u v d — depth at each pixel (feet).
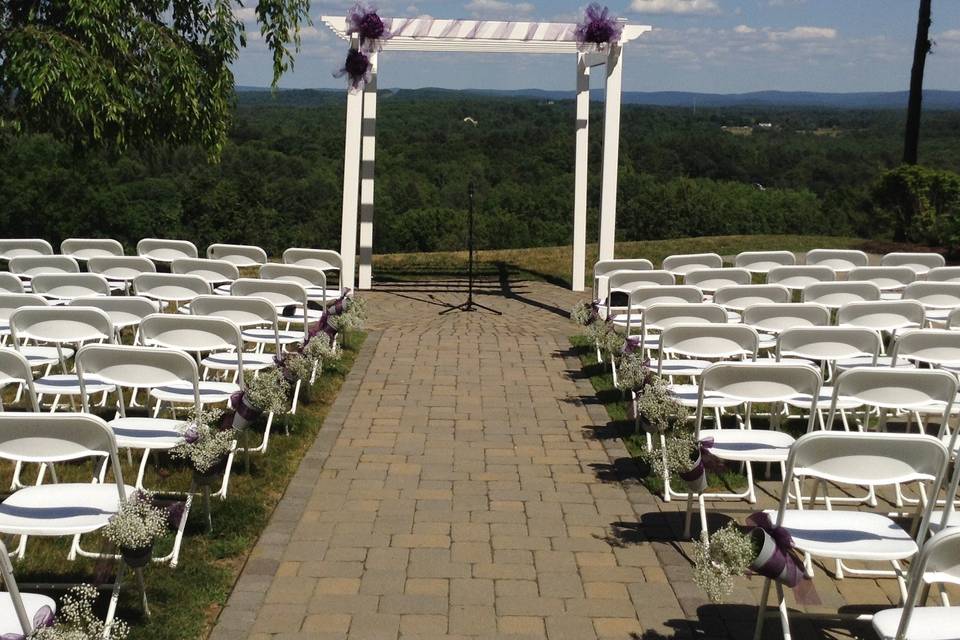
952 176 58.23
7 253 31.22
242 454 18.99
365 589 13.70
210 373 25.09
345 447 20.34
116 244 31.55
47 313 17.46
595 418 22.86
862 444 11.24
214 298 19.70
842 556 11.22
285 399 18.81
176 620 12.47
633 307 23.80
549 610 13.23
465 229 106.83
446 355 29.37
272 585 13.75
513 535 15.81
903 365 21.21
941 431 14.61
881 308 20.54
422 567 14.49
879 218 61.26
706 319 20.63
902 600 13.20
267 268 26.27
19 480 17.38
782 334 17.53
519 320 35.53
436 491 17.81
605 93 38.34
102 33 30.45
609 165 38.70
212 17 34.73
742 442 15.49
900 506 17.42
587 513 16.85
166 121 34.14
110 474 17.79
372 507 16.93
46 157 66.64
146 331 17.21
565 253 54.75
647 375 19.31
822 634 12.78
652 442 20.35
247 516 15.87
